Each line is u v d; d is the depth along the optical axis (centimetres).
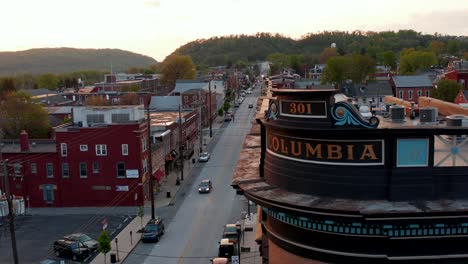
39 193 5669
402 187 937
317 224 985
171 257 4053
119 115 5894
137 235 4612
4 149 5850
